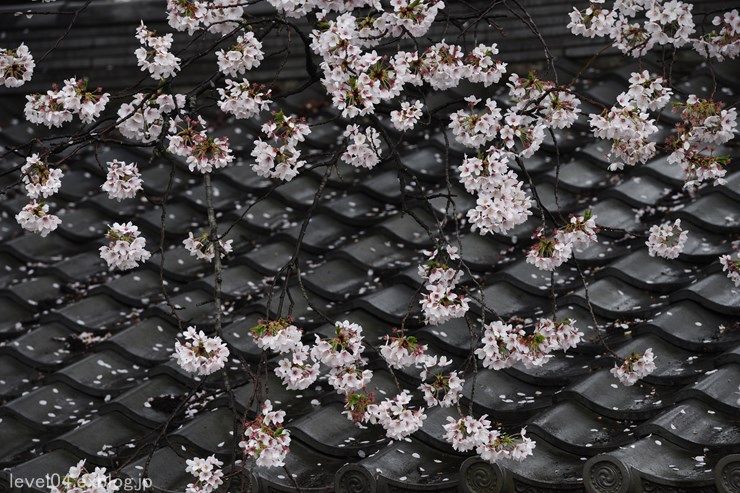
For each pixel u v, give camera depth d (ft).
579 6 18.06
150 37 10.51
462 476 10.22
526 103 10.73
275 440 9.61
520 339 10.02
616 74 17.79
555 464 10.53
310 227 15.97
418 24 10.34
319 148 18.04
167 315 14.71
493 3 11.17
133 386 13.46
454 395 9.99
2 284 16.52
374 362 12.69
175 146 10.41
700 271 13.37
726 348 11.71
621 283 13.44
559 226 10.46
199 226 16.93
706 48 11.98
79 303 15.52
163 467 11.82
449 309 10.11
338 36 9.98
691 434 10.28
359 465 10.54
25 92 20.88
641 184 15.39
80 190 18.60
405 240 15.33
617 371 10.40
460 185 16.14
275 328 9.56
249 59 10.67
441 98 18.22
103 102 10.65
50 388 13.83
